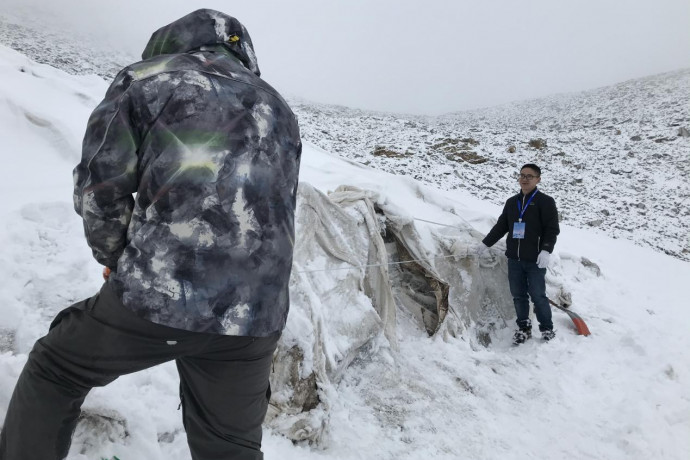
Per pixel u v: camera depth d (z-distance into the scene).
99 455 2.20
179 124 1.50
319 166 7.60
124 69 1.56
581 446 3.43
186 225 1.47
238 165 1.54
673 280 7.96
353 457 2.92
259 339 1.67
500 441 3.35
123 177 1.50
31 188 3.90
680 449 3.50
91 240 1.56
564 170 16.41
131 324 1.52
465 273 5.00
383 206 4.58
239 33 1.81
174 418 2.62
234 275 1.52
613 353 4.82
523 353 4.70
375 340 3.96
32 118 4.92
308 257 3.70
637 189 15.30
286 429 2.84
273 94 1.74
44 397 1.60
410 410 3.47
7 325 2.76
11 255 3.16
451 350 4.33
